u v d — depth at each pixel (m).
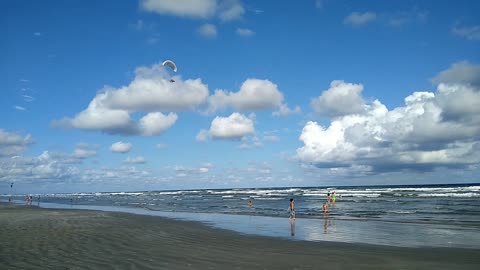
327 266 10.37
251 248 13.39
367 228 21.11
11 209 39.84
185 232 17.73
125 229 17.55
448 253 12.81
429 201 46.19
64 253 10.91
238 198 72.12
